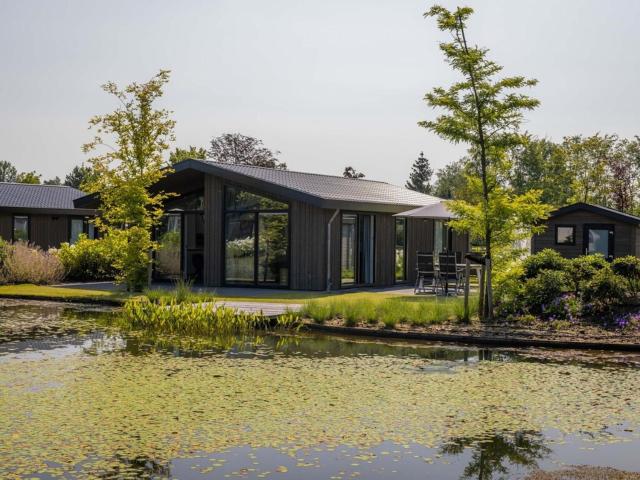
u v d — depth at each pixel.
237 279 19.97
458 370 9.07
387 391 7.86
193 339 11.59
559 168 38.31
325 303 13.67
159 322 12.91
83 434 6.20
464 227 13.22
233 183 19.97
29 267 21.19
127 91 18.81
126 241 18.62
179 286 16.47
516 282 13.20
